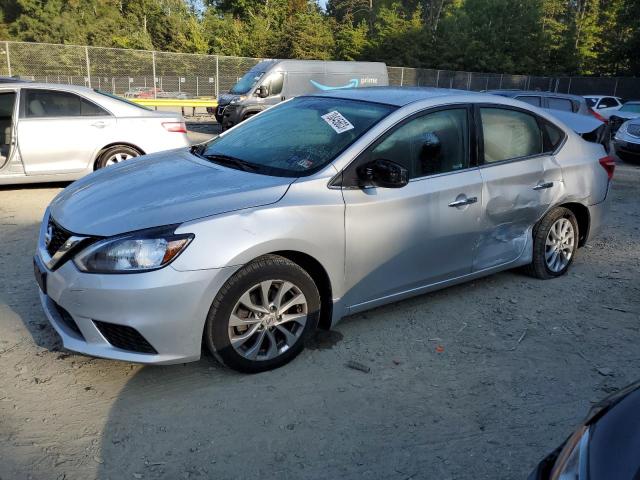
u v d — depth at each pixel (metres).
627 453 1.47
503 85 32.59
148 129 7.74
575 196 4.94
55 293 3.10
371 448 2.78
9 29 43.53
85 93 7.45
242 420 2.94
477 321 4.20
